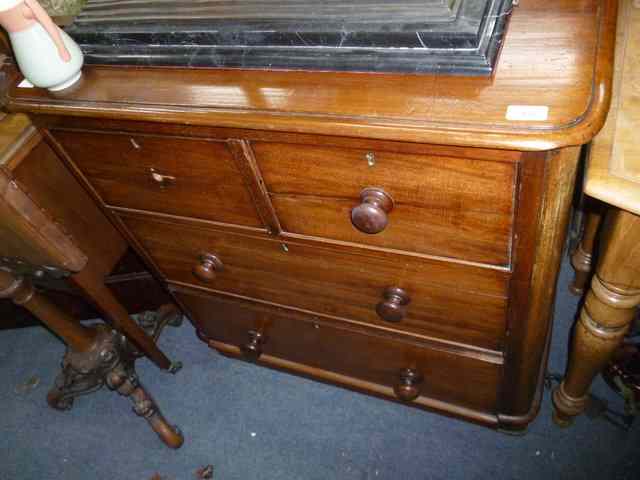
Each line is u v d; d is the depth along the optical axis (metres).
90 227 1.14
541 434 1.17
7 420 1.48
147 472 1.30
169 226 0.98
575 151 0.58
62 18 0.90
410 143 0.60
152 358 1.41
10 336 1.69
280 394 1.37
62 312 1.26
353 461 1.22
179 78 0.74
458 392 1.11
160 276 1.19
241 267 1.01
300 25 0.67
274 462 1.26
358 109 0.61
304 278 0.96
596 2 0.65
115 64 0.80
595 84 0.55
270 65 0.70
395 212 0.71
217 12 0.72
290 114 0.63
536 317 0.82
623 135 0.62
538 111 0.55
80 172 0.94
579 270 1.33
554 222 0.66
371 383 1.25
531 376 0.98
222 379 1.44
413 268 0.81
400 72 0.63
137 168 0.86
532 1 0.68
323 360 1.25
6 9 0.68
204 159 0.78
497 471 1.14
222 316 1.25
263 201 0.80
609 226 0.72
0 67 0.88
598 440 1.14
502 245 0.69
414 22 0.61
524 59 0.61
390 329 0.99
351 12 0.64
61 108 0.76
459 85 0.60
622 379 1.13
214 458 1.29
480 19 0.60
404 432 1.24
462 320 0.88
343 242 0.81
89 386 1.39
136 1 0.79
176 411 1.40
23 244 0.98
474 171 0.61
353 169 0.68
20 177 0.97
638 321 1.21
